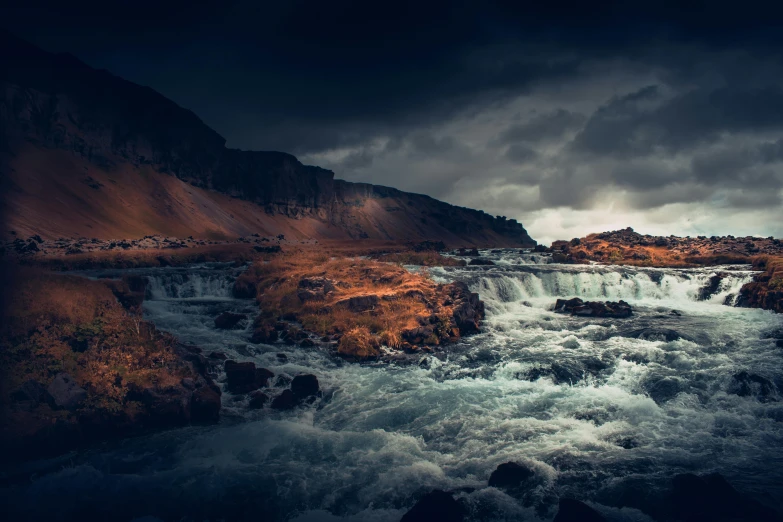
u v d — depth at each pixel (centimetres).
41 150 10725
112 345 1819
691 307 3647
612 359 2159
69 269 4897
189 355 1973
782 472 1236
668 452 1350
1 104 10306
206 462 1359
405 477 1272
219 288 3981
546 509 1118
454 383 1933
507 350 2338
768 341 2438
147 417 1552
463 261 5891
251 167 17762
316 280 3125
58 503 1174
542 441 1435
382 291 2952
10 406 1430
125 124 13238
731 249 5672
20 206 8338
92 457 1375
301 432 1527
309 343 2367
